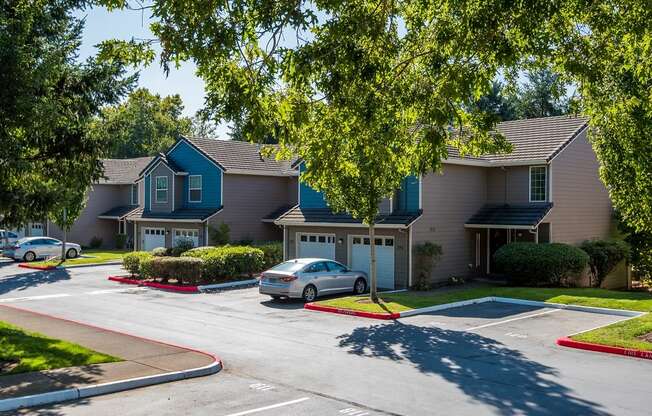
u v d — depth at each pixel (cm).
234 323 1741
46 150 1378
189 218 3444
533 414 916
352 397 1007
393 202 2520
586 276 2639
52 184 1388
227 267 2642
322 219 2756
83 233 4750
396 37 1290
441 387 1066
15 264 3591
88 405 962
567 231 2666
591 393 1027
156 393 1034
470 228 2692
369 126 1245
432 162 1234
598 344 1361
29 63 1230
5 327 1573
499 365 1229
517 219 2536
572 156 2695
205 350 1382
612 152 1465
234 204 3516
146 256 2764
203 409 941
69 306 2067
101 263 3547
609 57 1293
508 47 1095
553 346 1411
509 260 2417
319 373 1170
